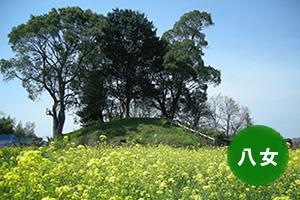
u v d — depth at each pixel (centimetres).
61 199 612
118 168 800
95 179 725
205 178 845
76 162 957
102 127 3634
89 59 4306
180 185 845
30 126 5188
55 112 4209
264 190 755
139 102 4681
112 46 4416
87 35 4206
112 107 4631
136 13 4578
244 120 4488
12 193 597
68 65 4259
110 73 4441
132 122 3622
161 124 3575
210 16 4616
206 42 4631
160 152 1294
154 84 4603
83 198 630
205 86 4622
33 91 4228
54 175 735
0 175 667
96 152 1188
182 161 1089
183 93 4622
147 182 768
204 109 4641
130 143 1755
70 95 4300
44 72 4188
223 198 725
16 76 4169
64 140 1210
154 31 4591
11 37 4128
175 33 4688
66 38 4141
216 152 1405
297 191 760
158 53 4581
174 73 4506
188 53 4481
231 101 4562
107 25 4359
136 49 4456
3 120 5212
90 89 4284
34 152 644
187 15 4612
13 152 981
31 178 619
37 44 4162
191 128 3566
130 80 4497
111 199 616
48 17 4147
